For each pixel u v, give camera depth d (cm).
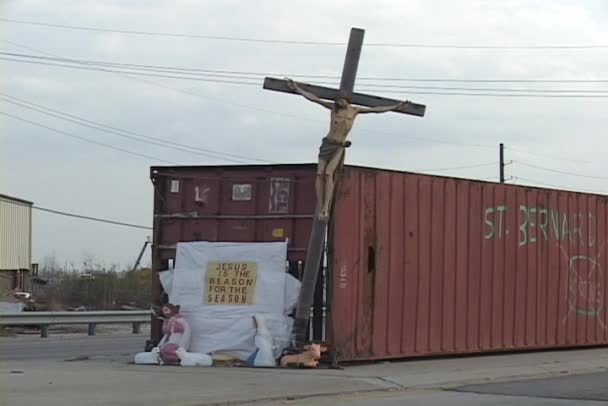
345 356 1647
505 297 1959
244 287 1720
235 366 1656
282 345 1672
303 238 1716
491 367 1733
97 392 1272
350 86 1623
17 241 4656
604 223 2234
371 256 1703
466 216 1888
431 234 1814
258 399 1271
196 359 1669
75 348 2280
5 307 3256
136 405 1173
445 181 1848
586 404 1288
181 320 1725
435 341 1806
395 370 1622
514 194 2000
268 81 1591
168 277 1783
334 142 1609
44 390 1284
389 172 1742
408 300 1762
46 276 5734
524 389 1467
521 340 1989
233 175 1778
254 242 1747
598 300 2200
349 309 1662
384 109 1647
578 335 2134
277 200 1738
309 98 1602
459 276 1864
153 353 1712
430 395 1386
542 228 2062
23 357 1975
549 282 2070
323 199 1605
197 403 1205
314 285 1639
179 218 1808
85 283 4822
